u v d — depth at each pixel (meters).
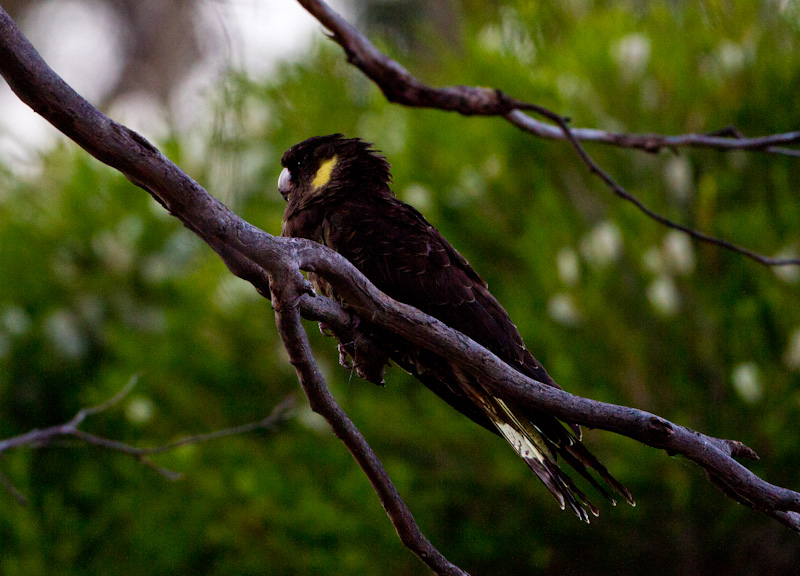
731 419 9.92
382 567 10.29
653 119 11.05
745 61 11.01
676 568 10.17
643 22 11.73
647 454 9.78
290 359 4.52
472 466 10.34
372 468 4.70
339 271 4.43
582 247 10.29
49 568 11.07
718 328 9.92
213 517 10.71
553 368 10.26
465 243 10.95
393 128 11.77
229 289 11.11
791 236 10.09
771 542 10.00
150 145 3.99
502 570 10.43
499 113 7.08
